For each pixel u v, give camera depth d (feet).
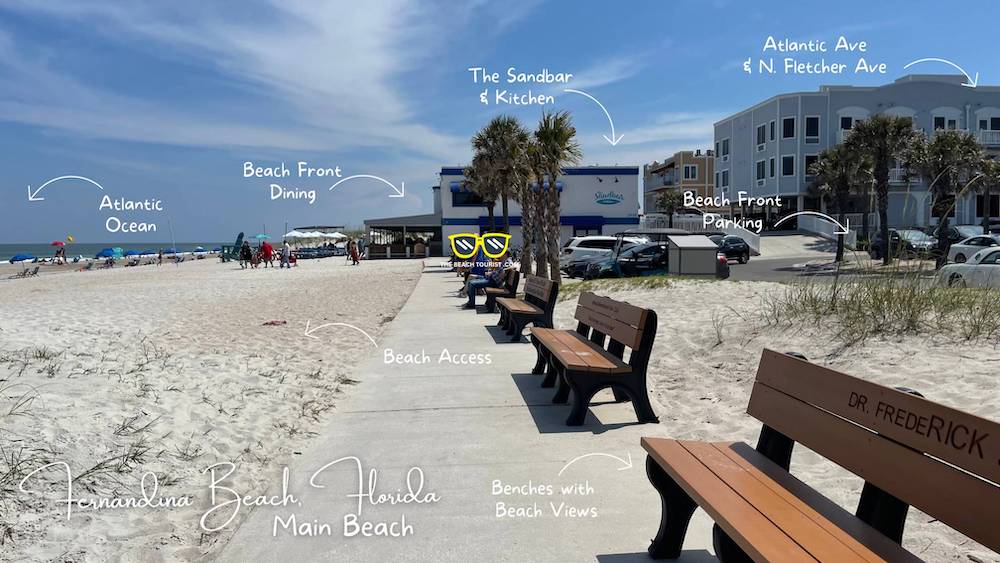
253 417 19.21
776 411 11.10
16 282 111.86
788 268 103.81
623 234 90.33
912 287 23.36
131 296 65.82
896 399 8.45
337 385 23.97
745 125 174.29
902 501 8.21
